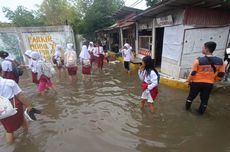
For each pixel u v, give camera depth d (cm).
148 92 548
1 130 497
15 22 3259
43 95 749
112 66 1390
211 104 616
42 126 507
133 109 599
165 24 962
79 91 793
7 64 637
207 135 447
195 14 785
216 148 400
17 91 395
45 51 1462
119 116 554
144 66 534
